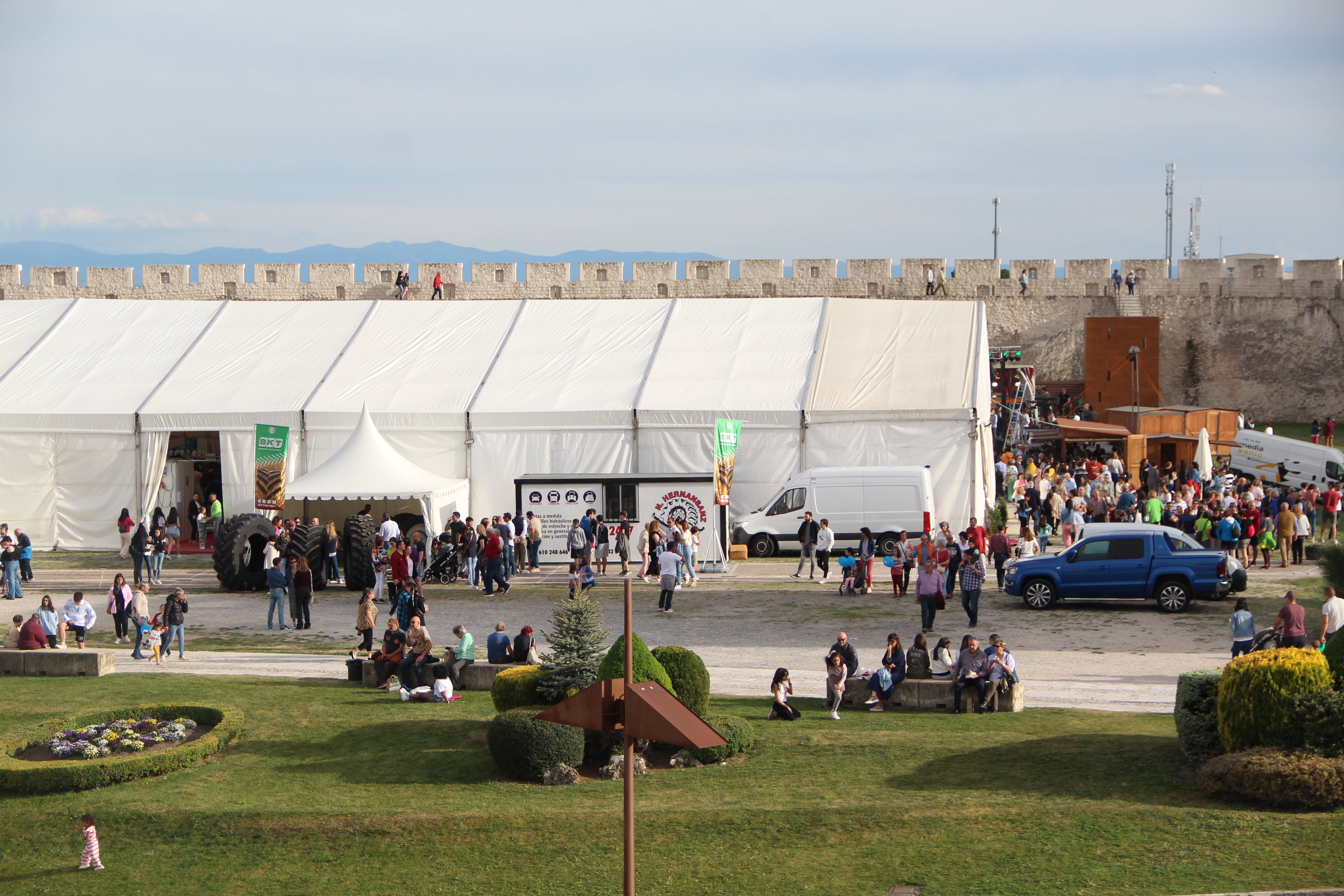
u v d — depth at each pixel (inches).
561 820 765.9
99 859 754.2
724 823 748.0
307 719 997.8
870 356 2062.0
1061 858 665.0
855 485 1802.4
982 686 986.1
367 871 727.7
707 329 2196.1
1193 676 804.0
